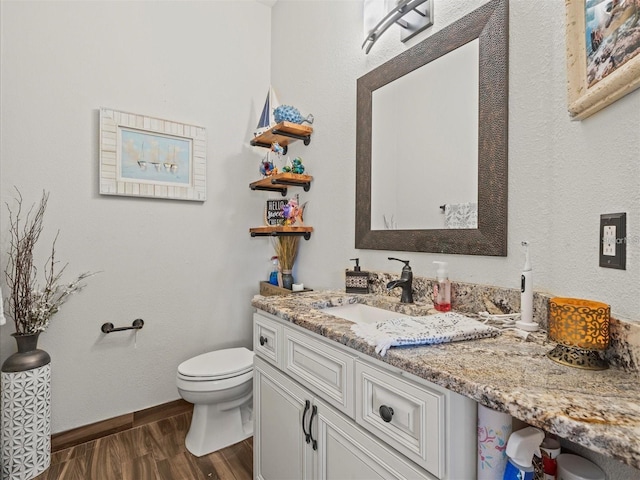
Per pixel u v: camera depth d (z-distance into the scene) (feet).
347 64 5.55
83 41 5.69
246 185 7.45
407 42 4.54
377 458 2.56
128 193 6.00
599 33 2.32
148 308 6.33
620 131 2.24
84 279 5.73
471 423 2.16
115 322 6.01
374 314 4.36
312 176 6.32
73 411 5.64
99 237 5.85
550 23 2.98
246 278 7.45
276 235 6.52
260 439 4.37
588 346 2.08
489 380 1.91
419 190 4.31
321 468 3.19
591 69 2.42
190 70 6.74
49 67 5.41
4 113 5.09
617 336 2.11
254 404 4.52
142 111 6.21
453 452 2.07
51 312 5.18
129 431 6.07
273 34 7.70
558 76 2.88
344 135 5.59
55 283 5.47
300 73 6.72
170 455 5.38
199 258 6.88
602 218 2.41
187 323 6.76
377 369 2.58
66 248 5.57
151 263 6.36
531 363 2.18
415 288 4.30
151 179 6.24
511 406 1.67
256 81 7.60
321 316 3.50
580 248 2.62
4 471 4.65
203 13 6.91
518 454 2.11
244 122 7.42
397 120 4.61
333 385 3.07
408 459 2.33
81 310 5.71
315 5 6.29
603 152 2.40
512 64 3.32
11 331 5.17
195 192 6.72
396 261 4.67
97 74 5.80
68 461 5.20
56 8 5.47
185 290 6.72
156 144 6.31
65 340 5.58
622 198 2.23
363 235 5.13
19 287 5.03
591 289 2.51
